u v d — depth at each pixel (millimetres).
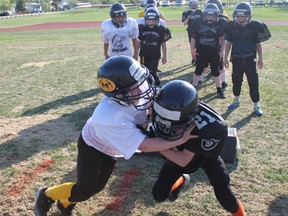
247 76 5602
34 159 4340
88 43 15109
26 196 3598
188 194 3520
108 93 2457
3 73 9625
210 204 3359
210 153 2623
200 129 2566
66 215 3135
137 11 40531
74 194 2895
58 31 21609
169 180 2979
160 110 2420
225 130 2641
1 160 4344
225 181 2830
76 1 85500
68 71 9484
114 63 2412
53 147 4660
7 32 23000
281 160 4152
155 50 6461
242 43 5539
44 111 6191
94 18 33875
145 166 4074
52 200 3074
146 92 2488
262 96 6531
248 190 3572
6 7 64625
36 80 8617
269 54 10625
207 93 6863
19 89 7812
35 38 18125
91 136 2693
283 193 3500
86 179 2797
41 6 67750
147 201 3430
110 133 2467
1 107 6527
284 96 6488
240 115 5617
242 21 5418
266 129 5043
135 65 2438
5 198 3568
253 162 4117
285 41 13250
